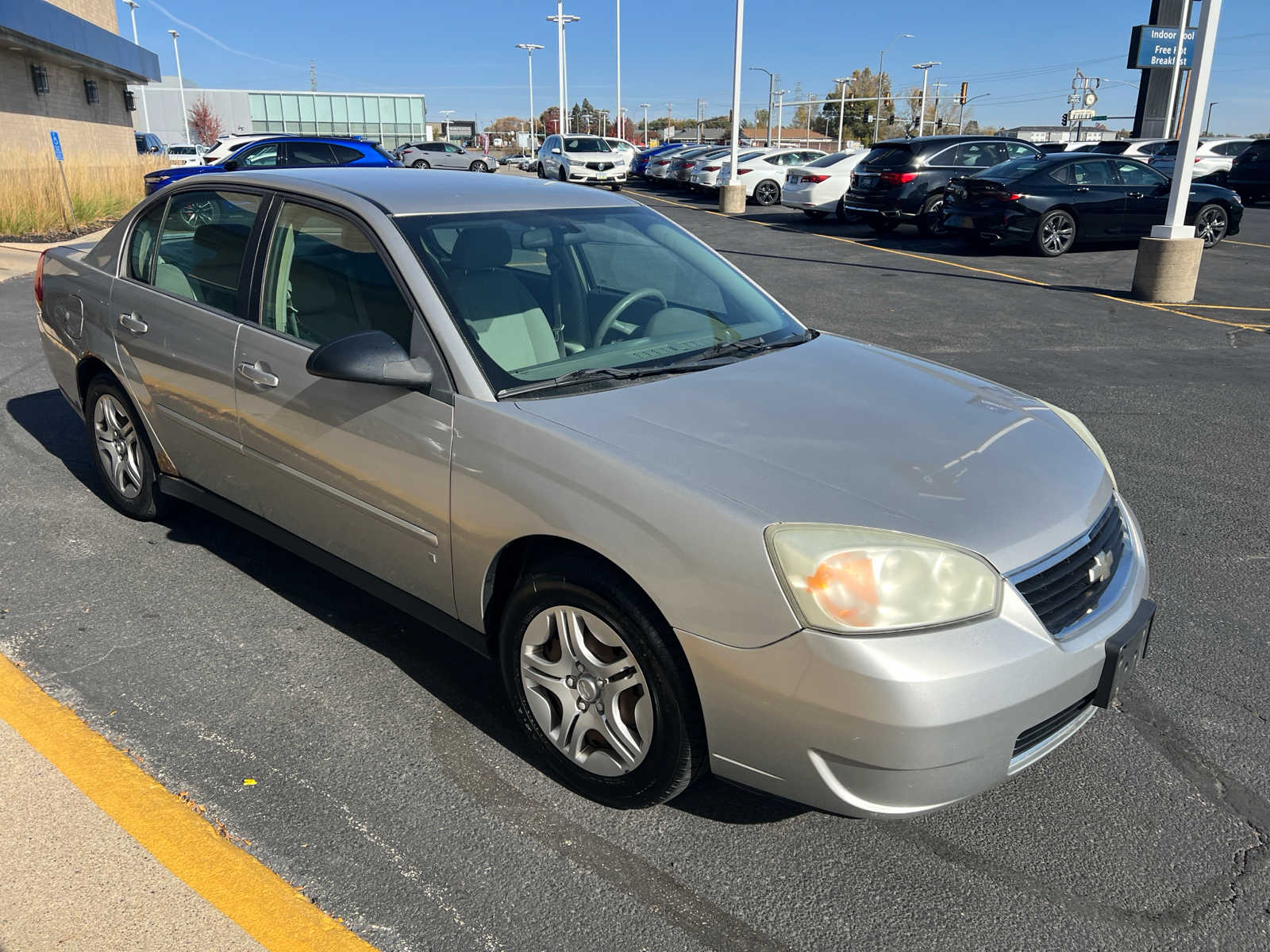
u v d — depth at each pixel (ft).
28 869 7.66
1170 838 8.60
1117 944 7.40
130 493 14.37
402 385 9.10
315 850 8.05
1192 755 9.79
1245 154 82.58
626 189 115.14
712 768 7.84
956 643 7.01
